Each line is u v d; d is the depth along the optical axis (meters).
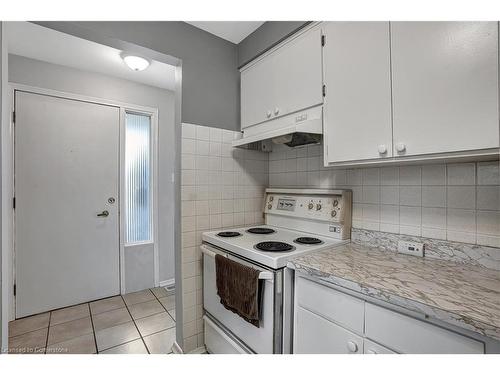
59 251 2.23
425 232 1.23
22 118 2.06
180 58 1.63
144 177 2.75
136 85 2.63
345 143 1.23
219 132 1.81
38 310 2.15
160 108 2.79
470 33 0.85
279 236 1.65
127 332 1.92
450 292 0.80
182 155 1.64
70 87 2.27
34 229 2.12
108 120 2.47
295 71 1.48
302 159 1.84
